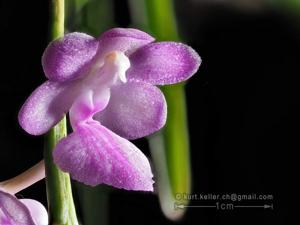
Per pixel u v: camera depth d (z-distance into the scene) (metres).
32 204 0.08
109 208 0.14
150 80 0.08
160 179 0.09
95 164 0.07
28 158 0.14
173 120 0.09
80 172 0.07
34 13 0.13
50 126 0.07
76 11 0.09
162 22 0.09
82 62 0.07
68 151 0.07
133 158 0.07
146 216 0.14
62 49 0.07
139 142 0.14
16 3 0.13
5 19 0.13
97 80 0.08
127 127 0.08
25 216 0.07
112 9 0.09
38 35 0.13
